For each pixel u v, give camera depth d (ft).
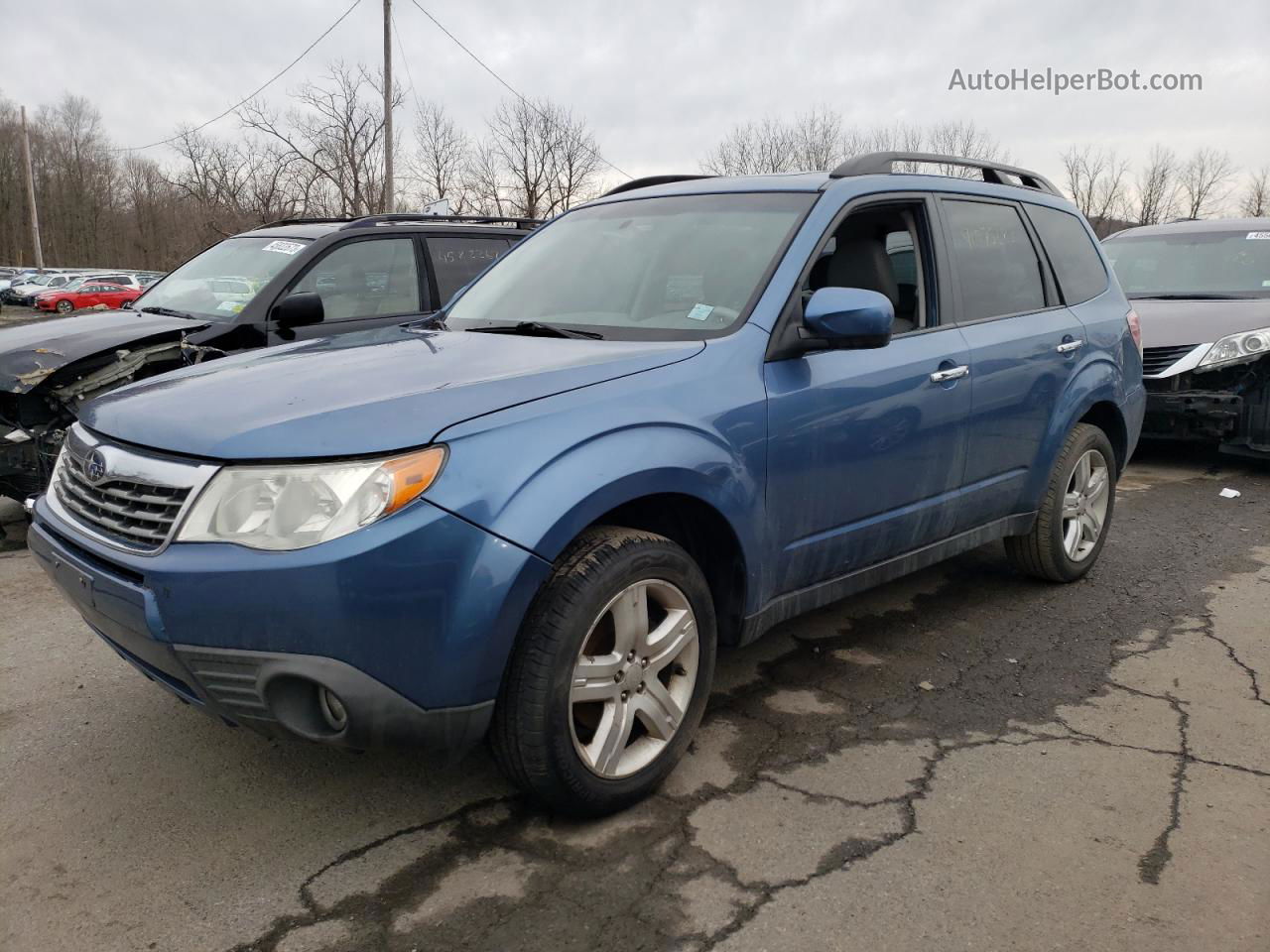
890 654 12.59
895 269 12.01
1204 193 142.20
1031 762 9.80
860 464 10.62
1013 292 13.57
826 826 8.61
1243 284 26.53
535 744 7.91
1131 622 13.82
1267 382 22.84
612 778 8.52
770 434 9.55
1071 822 8.70
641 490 8.29
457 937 7.19
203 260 21.71
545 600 7.90
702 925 7.31
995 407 12.59
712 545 9.65
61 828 8.62
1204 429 23.25
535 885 7.79
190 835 8.51
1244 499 21.75
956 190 13.10
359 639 7.11
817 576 10.66
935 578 15.69
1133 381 15.78
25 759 9.83
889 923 7.33
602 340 10.07
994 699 11.27
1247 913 7.45
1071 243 15.39
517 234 23.04
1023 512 13.93
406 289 20.68
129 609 7.54
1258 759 9.89
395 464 7.25
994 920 7.37
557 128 97.40
